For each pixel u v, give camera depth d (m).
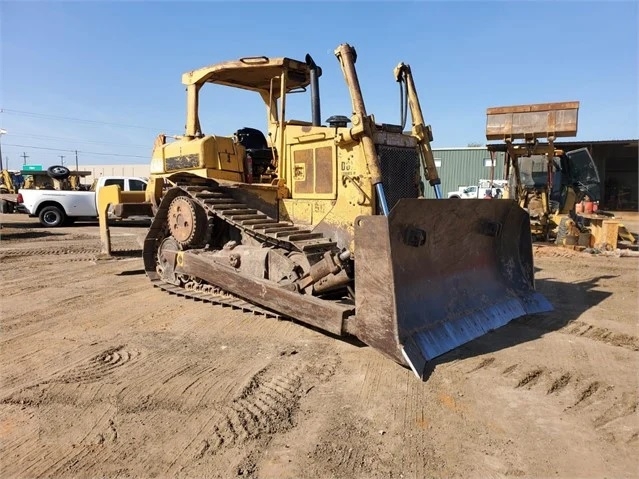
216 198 6.25
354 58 5.07
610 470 2.78
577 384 3.91
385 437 3.10
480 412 3.43
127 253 10.66
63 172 21.16
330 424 3.25
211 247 6.62
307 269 5.07
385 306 4.01
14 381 3.89
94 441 3.04
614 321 5.61
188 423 3.25
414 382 3.88
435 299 4.72
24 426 3.21
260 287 5.32
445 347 4.41
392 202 5.33
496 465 2.82
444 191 33.72
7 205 22.47
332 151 5.44
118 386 3.79
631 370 4.21
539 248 11.72
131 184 17.75
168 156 7.02
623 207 32.34
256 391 3.72
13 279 7.88
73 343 4.79
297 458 2.87
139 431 3.15
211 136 6.50
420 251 4.66
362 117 4.90
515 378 3.99
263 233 5.41
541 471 2.77
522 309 5.63
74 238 13.57
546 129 12.55
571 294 7.02
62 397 3.61
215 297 6.28
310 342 4.81
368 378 3.96
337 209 5.41
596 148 30.50
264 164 7.08
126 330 5.21
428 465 2.81
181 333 5.10
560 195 14.11
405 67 5.68
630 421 3.34
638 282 7.94
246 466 2.79
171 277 7.00
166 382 3.87
